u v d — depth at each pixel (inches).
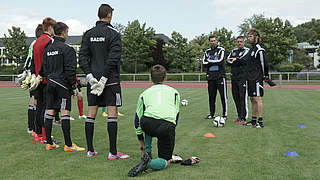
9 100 456.4
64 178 112.1
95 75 138.4
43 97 175.0
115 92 139.9
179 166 128.6
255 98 228.7
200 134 201.5
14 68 1834.4
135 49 1733.5
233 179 111.1
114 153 139.9
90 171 120.9
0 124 242.8
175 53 1764.3
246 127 230.2
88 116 144.6
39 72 172.2
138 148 162.6
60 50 152.6
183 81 1206.3
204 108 357.4
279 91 664.4
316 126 229.8
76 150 156.9
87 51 143.5
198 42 2079.2
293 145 167.2
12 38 1713.8
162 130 122.8
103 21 143.6
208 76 274.8
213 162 134.3
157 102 128.7
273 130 215.6
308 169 123.4
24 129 221.5
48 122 157.5
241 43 257.0
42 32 190.4
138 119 134.0
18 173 118.3
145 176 114.7
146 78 1256.8
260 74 227.8
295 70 1529.3
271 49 1492.4
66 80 155.5
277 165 129.1
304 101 432.1
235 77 255.1
